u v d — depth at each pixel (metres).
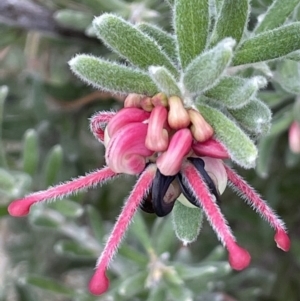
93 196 0.24
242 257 0.08
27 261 0.25
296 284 0.23
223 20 0.10
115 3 0.17
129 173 0.09
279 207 0.23
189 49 0.10
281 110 0.17
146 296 0.18
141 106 0.09
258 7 0.14
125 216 0.09
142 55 0.10
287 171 0.22
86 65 0.09
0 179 0.16
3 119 0.22
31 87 0.22
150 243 0.17
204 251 0.23
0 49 0.21
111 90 0.09
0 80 0.23
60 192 0.09
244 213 0.22
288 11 0.11
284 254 0.23
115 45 0.10
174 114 0.09
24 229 0.25
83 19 0.17
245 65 0.10
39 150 0.22
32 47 0.21
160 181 0.09
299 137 0.17
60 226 0.18
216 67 0.09
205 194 0.09
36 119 0.22
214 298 0.21
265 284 0.23
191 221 0.10
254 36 0.10
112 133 0.09
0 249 0.27
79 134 0.22
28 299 0.24
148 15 0.16
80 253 0.18
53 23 0.19
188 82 0.09
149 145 0.09
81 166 0.22
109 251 0.09
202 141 0.09
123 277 0.18
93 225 0.18
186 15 0.10
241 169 0.21
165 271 0.16
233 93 0.09
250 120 0.09
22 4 0.18
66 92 0.21
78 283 0.27
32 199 0.09
